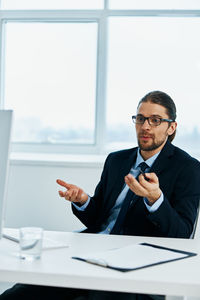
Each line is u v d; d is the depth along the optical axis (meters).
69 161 3.34
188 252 1.33
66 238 1.51
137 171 1.87
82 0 3.54
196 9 3.43
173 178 1.77
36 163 3.37
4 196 1.29
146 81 3.53
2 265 1.14
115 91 3.56
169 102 1.84
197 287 1.02
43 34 3.60
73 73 3.59
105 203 1.91
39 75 3.62
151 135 1.81
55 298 1.42
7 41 3.63
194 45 3.46
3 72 3.65
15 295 1.43
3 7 3.62
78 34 3.57
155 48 3.50
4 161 1.29
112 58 3.55
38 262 1.18
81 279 1.07
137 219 1.74
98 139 3.58
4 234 1.51
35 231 1.21
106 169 2.04
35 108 3.64
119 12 3.49
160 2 3.47
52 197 3.40
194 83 3.47
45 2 3.58
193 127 3.48
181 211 1.68
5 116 1.29
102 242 1.45
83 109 3.60
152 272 1.11
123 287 1.05
